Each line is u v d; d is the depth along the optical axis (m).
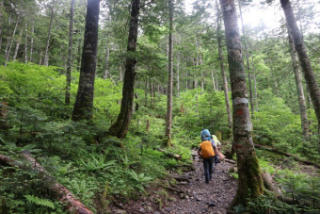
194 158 8.27
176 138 10.79
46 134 4.12
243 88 3.93
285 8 6.89
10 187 2.46
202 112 13.16
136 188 4.25
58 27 21.23
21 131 4.23
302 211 3.01
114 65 7.60
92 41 6.67
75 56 20.86
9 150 3.39
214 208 3.98
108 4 7.72
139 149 6.42
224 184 5.40
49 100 6.89
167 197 4.39
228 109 11.41
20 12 18.64
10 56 24.41
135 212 3.52
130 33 6.94
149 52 6.75
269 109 16.61
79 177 3.75
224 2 4.27
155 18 7.12
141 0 7.42
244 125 3.83
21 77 6.68
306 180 3.80
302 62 6.62
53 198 2.70
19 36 20.83
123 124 6.45
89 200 3.13
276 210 3.12
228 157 8.45
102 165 4.32
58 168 3.40
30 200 2.26
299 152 9.19
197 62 21.62
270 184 4.15
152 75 7.18
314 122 10.20
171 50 9.95
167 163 6.65
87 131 5.23
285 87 21.72
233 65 4.02
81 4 17.47
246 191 3.59
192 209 3.97
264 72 21.78
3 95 5.71
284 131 11.33
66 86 7.86
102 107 8.11
